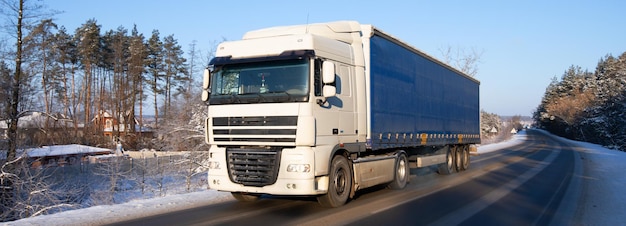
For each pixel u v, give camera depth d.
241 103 8.98
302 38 8.84
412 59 13.50
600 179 16.28
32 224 7.64
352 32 10.52
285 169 8.55
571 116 81.19
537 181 15.11
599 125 61.03
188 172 21.22
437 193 11.85
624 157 31.47
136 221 8.07
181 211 9.08
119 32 49.16
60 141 34.34
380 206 9.70
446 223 8.05
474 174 17.47
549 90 132.00
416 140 13.55
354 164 10.06
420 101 14.05
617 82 62.00
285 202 10.20
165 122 25.09
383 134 11.22
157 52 48.72
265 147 8.80
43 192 17.52
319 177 8.95
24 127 22.08
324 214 8.74
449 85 17.33
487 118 115.31
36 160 19.66
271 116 8.66
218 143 9.21
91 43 46.44
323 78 8.79
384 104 11.36
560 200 11.02
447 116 16.91
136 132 51.00
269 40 9.11
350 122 9.84
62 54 42.78
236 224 7.83
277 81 8.77
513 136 98.62
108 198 18.05
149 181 21.58
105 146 45.62
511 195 11.67
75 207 17.73
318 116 8.70
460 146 19.09
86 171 21.28
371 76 10.67
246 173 8.85
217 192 11.55
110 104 51.16
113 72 50.81
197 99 23.42
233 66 9.25
